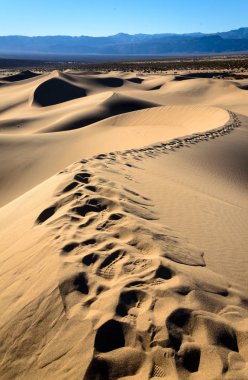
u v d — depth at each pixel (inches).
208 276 183.5
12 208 331.0
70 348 137.6
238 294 173.2
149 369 126.6
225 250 228.8
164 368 126.6
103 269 180.2
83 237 208.2
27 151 914.1
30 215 272.4
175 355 130.5
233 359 130.1
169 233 228.1
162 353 131.3
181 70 4101.9
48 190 315.3
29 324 154.4
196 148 624.1
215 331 140.9
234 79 2957.7
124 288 160.9
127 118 1272.1
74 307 155.2
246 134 795.4
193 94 2354.8
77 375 127.1
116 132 1096.8
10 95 2591.0
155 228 226.8
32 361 139.5
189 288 163.3
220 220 288.5
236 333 142.6
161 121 1188.5
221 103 1974.7
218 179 483.5
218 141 694.5
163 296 156.6
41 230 229.9
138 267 178.4
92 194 273.9
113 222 227.6
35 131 1515.7
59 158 877.8
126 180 348.2
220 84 2453.2
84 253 191.0
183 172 469.4
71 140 1022.4
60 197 279.9
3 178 789.2
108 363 129.8
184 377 123.6
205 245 229.5
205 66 4320.9
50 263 185.9
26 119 1706.4
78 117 1621.6
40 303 162.4
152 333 138.5
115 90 2701.8
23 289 176.4
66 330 145.6
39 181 763.4
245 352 134.6
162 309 149.3
